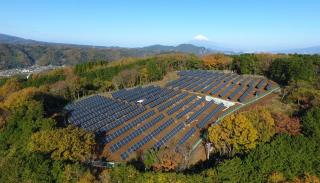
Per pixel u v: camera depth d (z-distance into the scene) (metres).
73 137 69.25
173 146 82.94
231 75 199.88
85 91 167.62
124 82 183.25
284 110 110.75
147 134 95.88
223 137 78.19
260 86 164.00
